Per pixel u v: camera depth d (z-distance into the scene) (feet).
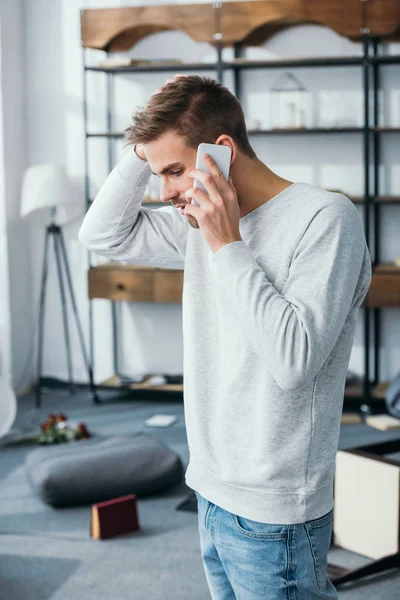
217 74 16.11
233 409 3.90
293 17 15.56
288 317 3.42
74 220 18.04
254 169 3.99
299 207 3.79
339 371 3.90
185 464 12.67
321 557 3.93
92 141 17.93
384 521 9.25
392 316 16.57
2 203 17.31
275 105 16.63
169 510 10.96
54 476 10.96
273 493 3.83
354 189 16.55
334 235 3.62
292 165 16.79
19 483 12.14
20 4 17.88
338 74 16.28
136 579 8.95
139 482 11.26
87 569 9.22
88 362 18.44
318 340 3.40
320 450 3.86
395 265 15.85
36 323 18.62
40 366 18.26
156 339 18.03
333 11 15.20
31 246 18.43
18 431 14.70
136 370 18.21
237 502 3.92
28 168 18.34
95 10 16.39
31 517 10.80
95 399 17.07
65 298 18.33
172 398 17.34
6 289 17.48
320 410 3.82
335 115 16.33
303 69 16.44
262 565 3.87
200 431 4.10
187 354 4.21
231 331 3.88
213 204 3.62
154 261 4.99
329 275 3.54
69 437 13.80
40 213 17.74
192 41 17.11
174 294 15.94
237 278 3.53
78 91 17.89
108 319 18.22
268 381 3.76
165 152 3.84
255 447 3.84
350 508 9.64
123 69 16.48
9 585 8.84
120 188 4.66
